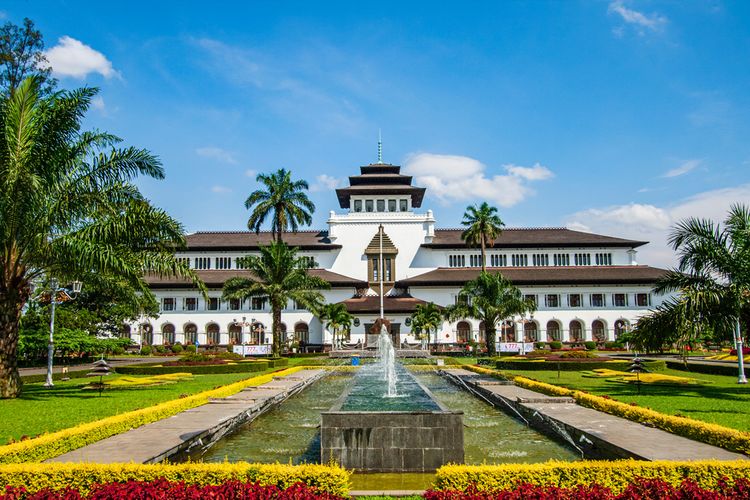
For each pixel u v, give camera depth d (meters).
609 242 75.44
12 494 8.29
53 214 20.77
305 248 75.50
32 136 20.53
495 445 15.02
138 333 69.62
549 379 30.58
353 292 72.31
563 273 72.50
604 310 70.56
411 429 11.73
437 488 8.84
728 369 33.09
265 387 25.44
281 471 8.84
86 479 8.83
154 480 8.79
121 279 24.27
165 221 22.31
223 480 8.80
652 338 22.56
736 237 21.67
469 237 64.19
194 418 16.11
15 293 21.66
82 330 47.16
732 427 14.66
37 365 46.31
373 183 80.19
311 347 67.44
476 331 70.00
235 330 71.00
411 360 50.06
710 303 21.28
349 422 11.77
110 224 21.19
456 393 27.09
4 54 45.84
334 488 8.66
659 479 8.43
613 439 12.80
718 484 8.50
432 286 72.06
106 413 17.75
